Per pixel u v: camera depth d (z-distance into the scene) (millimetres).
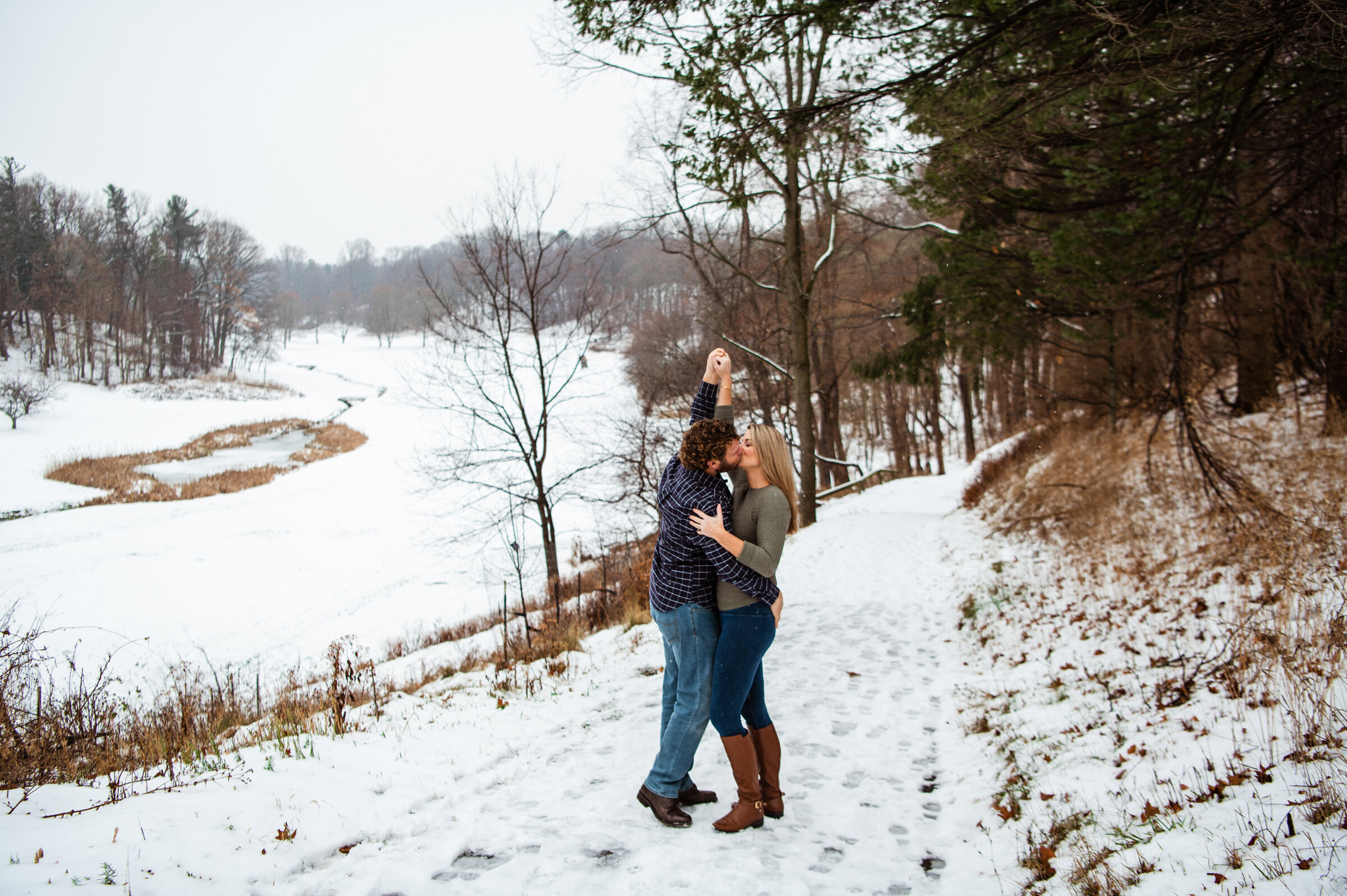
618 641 7625
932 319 13688
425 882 2857
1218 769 3459
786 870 3061
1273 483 9047
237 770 3895
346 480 38375
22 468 36125
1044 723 4770
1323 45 5301
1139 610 6688
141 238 87125
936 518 16859
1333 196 7965
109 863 2588
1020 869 3104
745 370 23344
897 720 5145
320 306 170625
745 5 6582
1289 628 4879
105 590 19141
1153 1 5504
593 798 3678
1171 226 7453
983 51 6547
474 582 20875
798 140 7227
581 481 20406
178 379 77375
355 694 6969
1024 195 9141
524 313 18375
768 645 3416
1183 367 11555
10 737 4566
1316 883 2281
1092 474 12945
